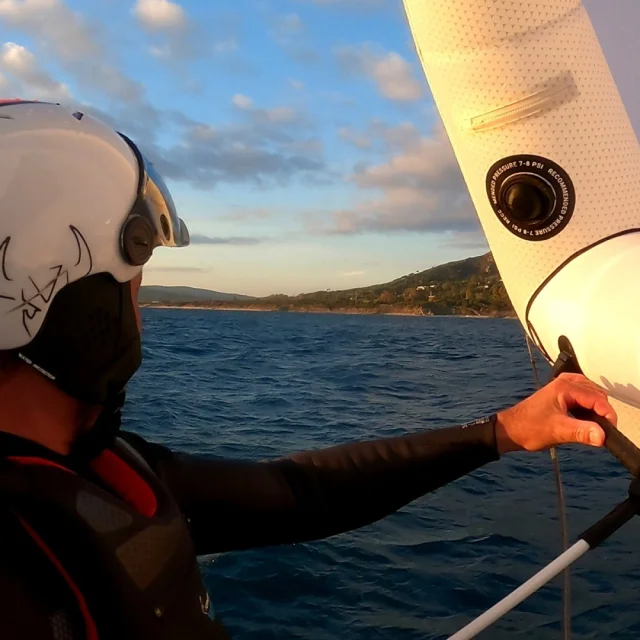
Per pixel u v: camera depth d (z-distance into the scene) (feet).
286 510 5.18
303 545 14.29
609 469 20.15
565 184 4.34
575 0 4.35
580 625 11.16
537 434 4.97
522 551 14.23
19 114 3.27
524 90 4.28
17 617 2.66
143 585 3.13
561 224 4.39
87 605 2.95
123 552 3.08
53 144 3.24
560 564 4.05
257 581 12.85
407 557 13.91
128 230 3.40
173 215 3.92
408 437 5.63
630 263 4.14
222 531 5.06
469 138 4.53
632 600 11.84
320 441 26.76
